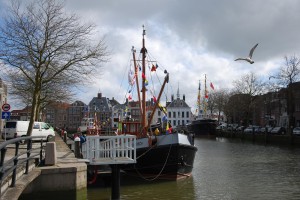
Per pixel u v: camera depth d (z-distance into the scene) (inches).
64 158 636.7
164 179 745.0
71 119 4387.3
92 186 682.8
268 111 2699.3
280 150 1565.0
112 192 575.5
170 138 730.2
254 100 2714.1
